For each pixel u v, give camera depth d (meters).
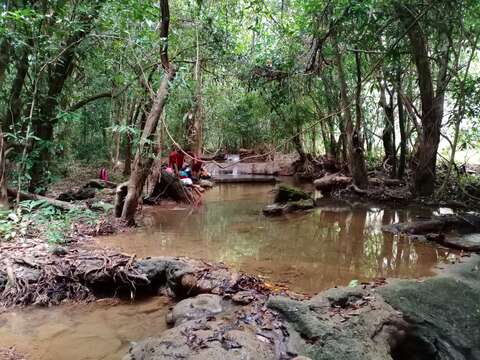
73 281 3.82
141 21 6.74
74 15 6.46
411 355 2.88
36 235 4.90
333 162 13.80
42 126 7.13
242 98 16.25
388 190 10.02
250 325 2.81
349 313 2.96
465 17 8.35
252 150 18.73
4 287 3.70
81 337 3.01
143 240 5.41
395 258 4.82
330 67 10.61
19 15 5.17
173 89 6.52
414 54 8.75
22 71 6.68
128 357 2.53
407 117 12.37
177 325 2.94
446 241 5.42
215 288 3.56
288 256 4.84
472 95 9.63
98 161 14.18
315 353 2.54
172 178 8.78
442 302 3.26
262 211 7.90
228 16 9.34
